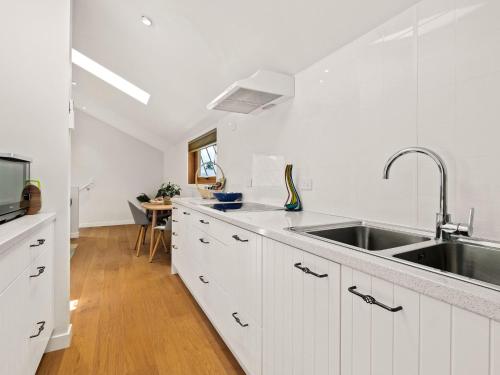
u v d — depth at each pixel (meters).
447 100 1.15
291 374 1.11
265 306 1.29
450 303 0.59
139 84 3.96
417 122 1.27
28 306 1.22
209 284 1.97
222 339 1.84
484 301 0.53
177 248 2.97
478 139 1.05
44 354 1.67
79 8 2.77
